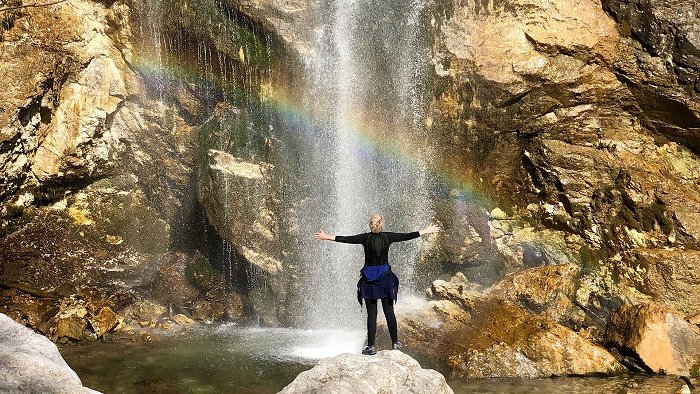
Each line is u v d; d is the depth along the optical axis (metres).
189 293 12.94
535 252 12.60
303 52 12.15
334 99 12.38
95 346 10.68
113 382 8.99
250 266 12.58
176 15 12.96
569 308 11.18
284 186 12.56
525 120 12.60
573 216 12.71
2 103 12.27
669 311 9.77
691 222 11.86
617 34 12.55
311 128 12.50
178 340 11.23
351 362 6.26
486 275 12.78
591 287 11.86
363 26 12.23
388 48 12.23
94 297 12.39
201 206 12.97
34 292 11.94
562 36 12.25
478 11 12.20
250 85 12.73
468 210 12.88
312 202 12.56
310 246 12.53
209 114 13.63
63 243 12.95
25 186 13.02
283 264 12.55
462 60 12.15
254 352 10.57
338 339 11.55
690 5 12.16
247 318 12.78
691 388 8.78
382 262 8.06
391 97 12.37
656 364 9.41
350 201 12.61
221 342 11.16
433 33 12.18
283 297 12.49
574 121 12.84
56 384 5.52
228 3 12.41
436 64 12.23
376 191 12.66
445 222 12.80
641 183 12.30
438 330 10.09
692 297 11.29
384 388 5.98
